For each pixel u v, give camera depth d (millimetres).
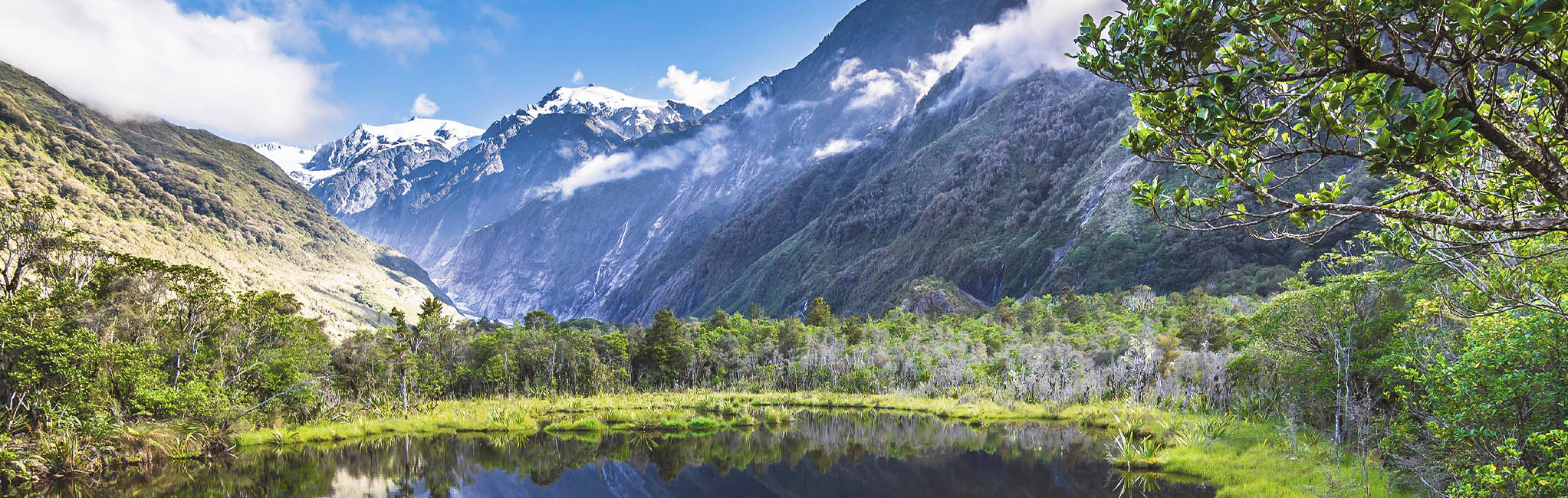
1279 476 31578
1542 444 13570
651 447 52312
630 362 100625
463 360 93188
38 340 39375
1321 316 31172
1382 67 6023
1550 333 14500
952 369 84375
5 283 55281
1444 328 22031
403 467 45125
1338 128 6281
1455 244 7906
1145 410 55969
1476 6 5582
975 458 44688
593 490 39531
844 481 40312
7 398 39375
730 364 103062
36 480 36406
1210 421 44719
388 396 70750
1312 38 6098
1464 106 5984
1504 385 15680
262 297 62969
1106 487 34594
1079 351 82062
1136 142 7367
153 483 39031
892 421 65062
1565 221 6148
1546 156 6082
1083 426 56969
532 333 100375
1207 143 6961
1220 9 6398
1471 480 16469
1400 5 5629
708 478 42062
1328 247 159125
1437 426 18094
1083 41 7316
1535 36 5641
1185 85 6836
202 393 47906
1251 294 146750
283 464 45500
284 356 57688
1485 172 7938
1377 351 29062
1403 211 6785
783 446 52250
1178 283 185625
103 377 42875
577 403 78875
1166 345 72250
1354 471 28453
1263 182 7078
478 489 39625
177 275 56062
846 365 96562
